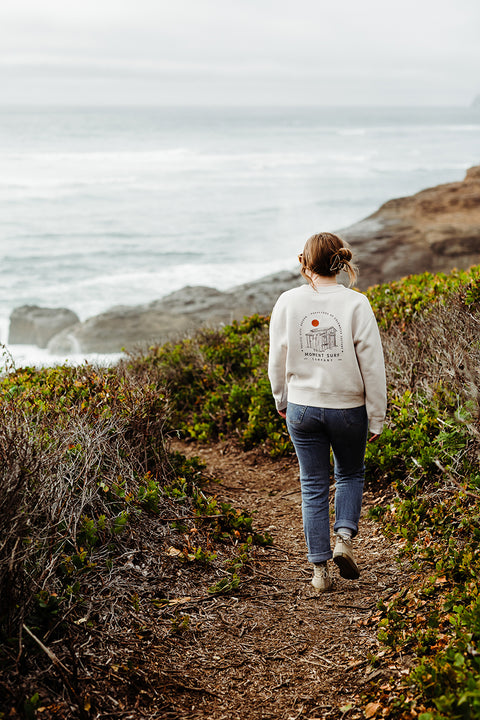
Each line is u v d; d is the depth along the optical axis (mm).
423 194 30812
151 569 3402
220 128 195875
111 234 42594
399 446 4535
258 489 5137
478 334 4387
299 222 46375
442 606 2902
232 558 3746
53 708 2285
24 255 36438
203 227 44594
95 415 4273
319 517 3309
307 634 3051
